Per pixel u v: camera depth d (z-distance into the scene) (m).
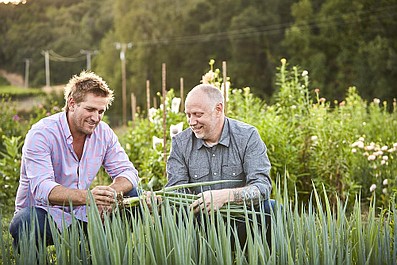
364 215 7.14
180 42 49.84
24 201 5.11
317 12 42.59
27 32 62.66
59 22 62.72
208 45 48.62
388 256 4.15
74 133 5.04
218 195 4.61
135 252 3.81
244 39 45.69
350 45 40.28
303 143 8.55
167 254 3.91
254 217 3.96
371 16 40.09
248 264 3.96
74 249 3.94
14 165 9.40
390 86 38.59
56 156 5.03
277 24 45.19
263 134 8.23
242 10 47.12
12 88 57.78
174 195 4.68
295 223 4.13
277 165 7.96
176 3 50.97
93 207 3.98
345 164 8.41
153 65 51.22
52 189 4.75
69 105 4.96
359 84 39.12
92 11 62.34
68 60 61.72
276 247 4.04
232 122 5.15
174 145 5.20
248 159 5.03
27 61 61.81
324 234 4.01
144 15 51.56
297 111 9.27
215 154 5.10
